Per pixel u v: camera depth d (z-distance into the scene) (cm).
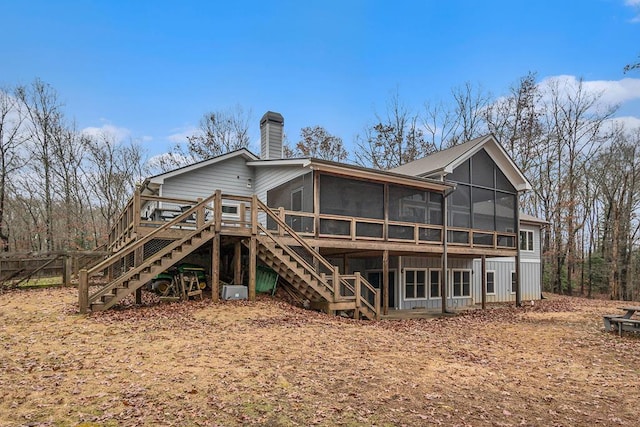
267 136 1659
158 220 1245
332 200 1273
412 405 486
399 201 1430
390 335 903
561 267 3008
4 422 387
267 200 1538
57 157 2734
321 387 525
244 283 1245
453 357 734
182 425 399
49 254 1305
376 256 1561
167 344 670
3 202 2433
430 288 1652
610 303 1983
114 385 490
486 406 500
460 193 1625
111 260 882
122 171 3059
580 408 510
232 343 701
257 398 474
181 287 1060
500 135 3141
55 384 487
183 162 3161
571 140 3003
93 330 730
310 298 1152
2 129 2448
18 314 842
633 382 630
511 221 1780
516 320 1283
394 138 3497
